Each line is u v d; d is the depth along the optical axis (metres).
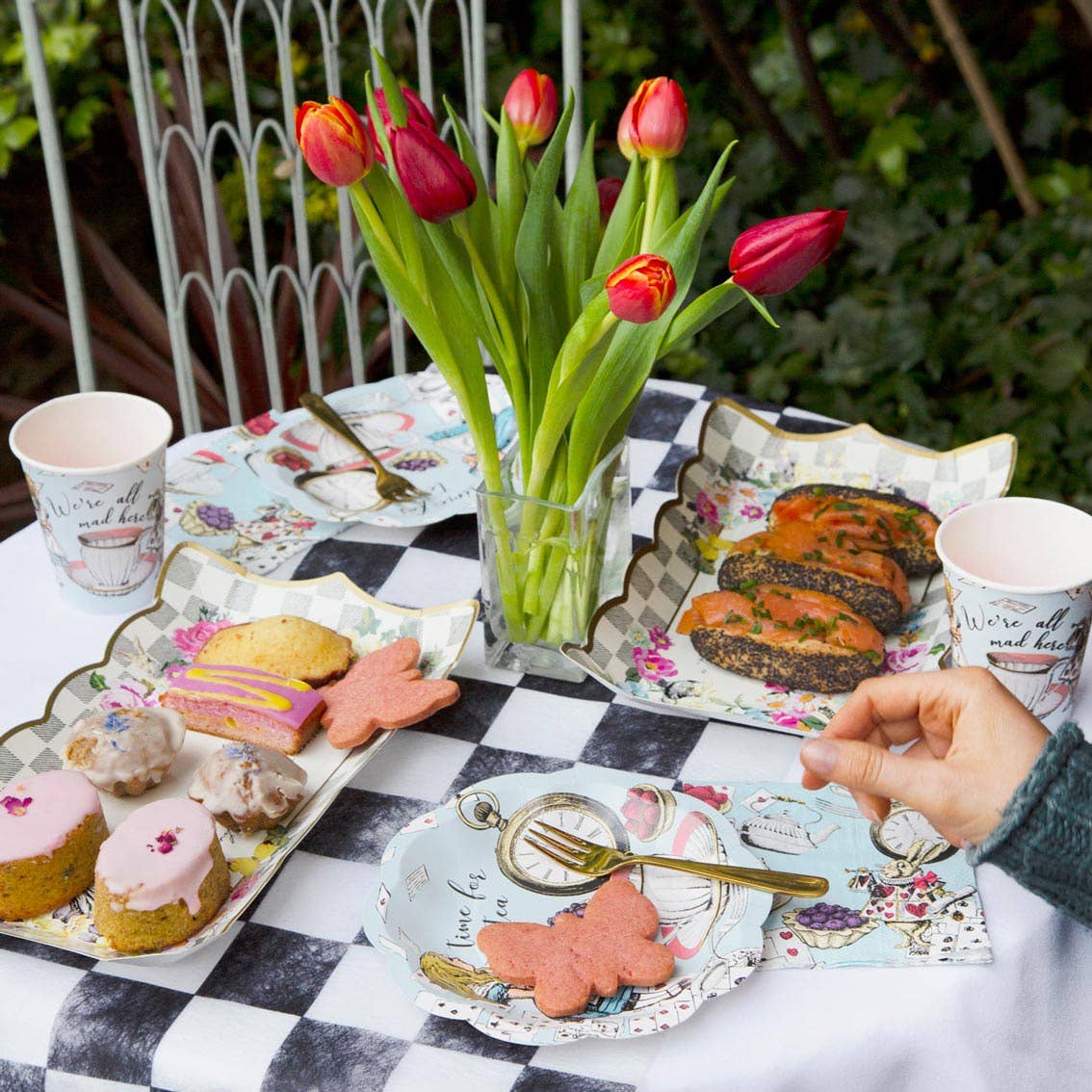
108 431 1.16
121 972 0.82
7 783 0.94
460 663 1.10
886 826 0.91
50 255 2.84
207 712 0.99
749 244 0.88
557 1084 0.74
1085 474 2.47
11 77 2.60
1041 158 2.68
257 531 1.26
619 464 1.07
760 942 0.79
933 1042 0.77
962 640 0.98
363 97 2.69
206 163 1.88
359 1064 0.75
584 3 2.67
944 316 2.47
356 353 1.94
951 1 2.63
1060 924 0.83
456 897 0.87
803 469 1.32
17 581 1.20
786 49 2.63
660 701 1.02
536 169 0.99
